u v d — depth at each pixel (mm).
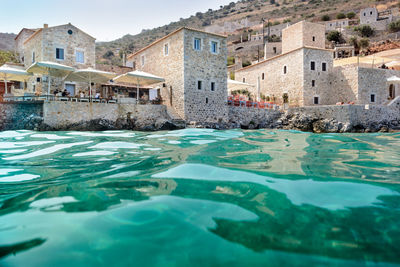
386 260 1729
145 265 1677
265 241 1957
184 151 6723
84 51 22312
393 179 3707
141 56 26094
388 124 23656
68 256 1787
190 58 20688
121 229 2137
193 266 1655
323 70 29016
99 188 3318
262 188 3225
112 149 7340
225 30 99812
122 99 18438
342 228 2170
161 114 19531
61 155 6348
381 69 28297
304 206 2652
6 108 16859
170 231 2096
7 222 2324
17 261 1744
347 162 5051
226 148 7312
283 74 30500
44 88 20109
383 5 82875
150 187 3303
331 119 22953
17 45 27547
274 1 124938
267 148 7230
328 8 95250
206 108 21672
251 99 28906
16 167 4965
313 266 1662
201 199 2826
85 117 16469
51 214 2484
